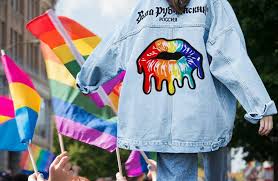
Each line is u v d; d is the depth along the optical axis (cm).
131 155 858
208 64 503
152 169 748
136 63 507
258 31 1922
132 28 521
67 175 591
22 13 5662
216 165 523
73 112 747
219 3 512
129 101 506
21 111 699
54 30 734
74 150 5441
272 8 1866
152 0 513
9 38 5366
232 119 504
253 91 493
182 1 505
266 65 1895
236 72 496
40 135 5881
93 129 748
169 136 497
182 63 503
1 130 799
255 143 2211
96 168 5428
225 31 506
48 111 6122
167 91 501
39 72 6041
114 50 531
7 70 714
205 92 498
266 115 491
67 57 727
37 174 672
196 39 504
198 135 493
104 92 736
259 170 4322
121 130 507
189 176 501
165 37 507
